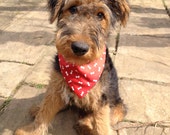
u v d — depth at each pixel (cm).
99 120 70
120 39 123
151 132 75
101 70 66
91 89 66
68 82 65
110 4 69
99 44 62
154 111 81
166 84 93
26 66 98
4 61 100
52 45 113
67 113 79
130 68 101
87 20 62
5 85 88
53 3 67
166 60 109
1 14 142
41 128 71
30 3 160
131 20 147
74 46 57
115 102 75
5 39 116
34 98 83
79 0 63
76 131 74
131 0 179
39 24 133
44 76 93
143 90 89
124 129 75
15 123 74
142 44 120
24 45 112
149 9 166
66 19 63
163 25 144
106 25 66
